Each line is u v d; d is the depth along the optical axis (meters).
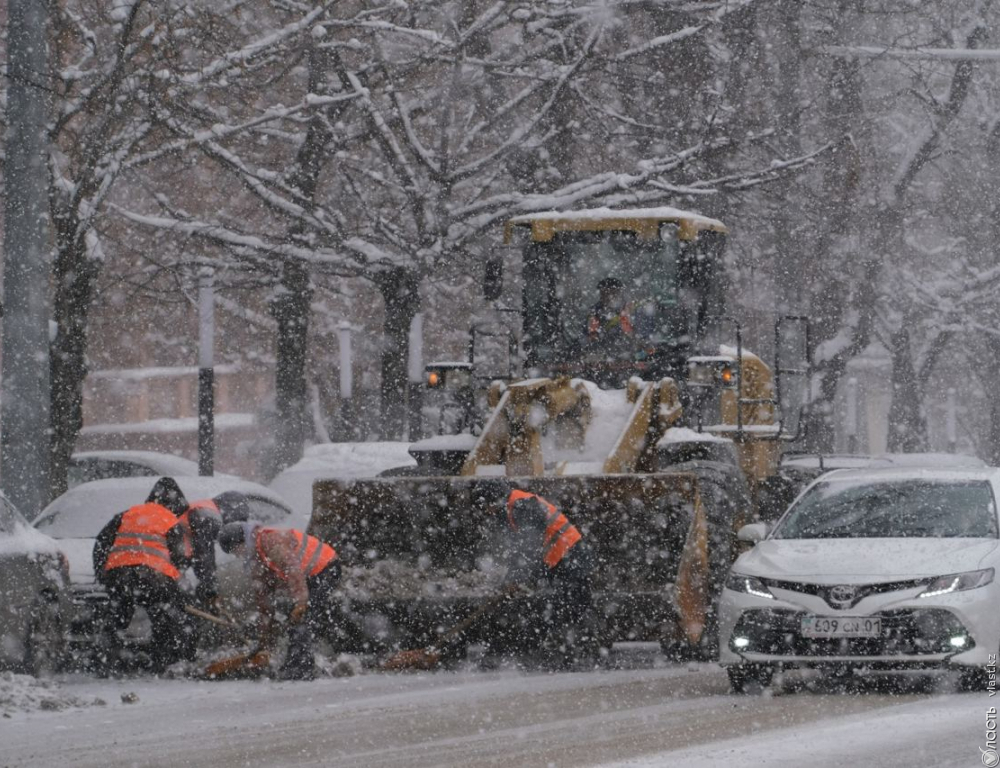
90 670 31.66
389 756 19.67
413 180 63.16
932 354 101.69
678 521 32.56
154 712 24.72
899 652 25.31
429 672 30.55
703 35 68.25
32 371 38.72
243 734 21.91
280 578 30.12
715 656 33.03
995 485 29.22
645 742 20.44
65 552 35.25
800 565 26.38
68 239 48.31
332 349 93.50
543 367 39.97
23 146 38.97
